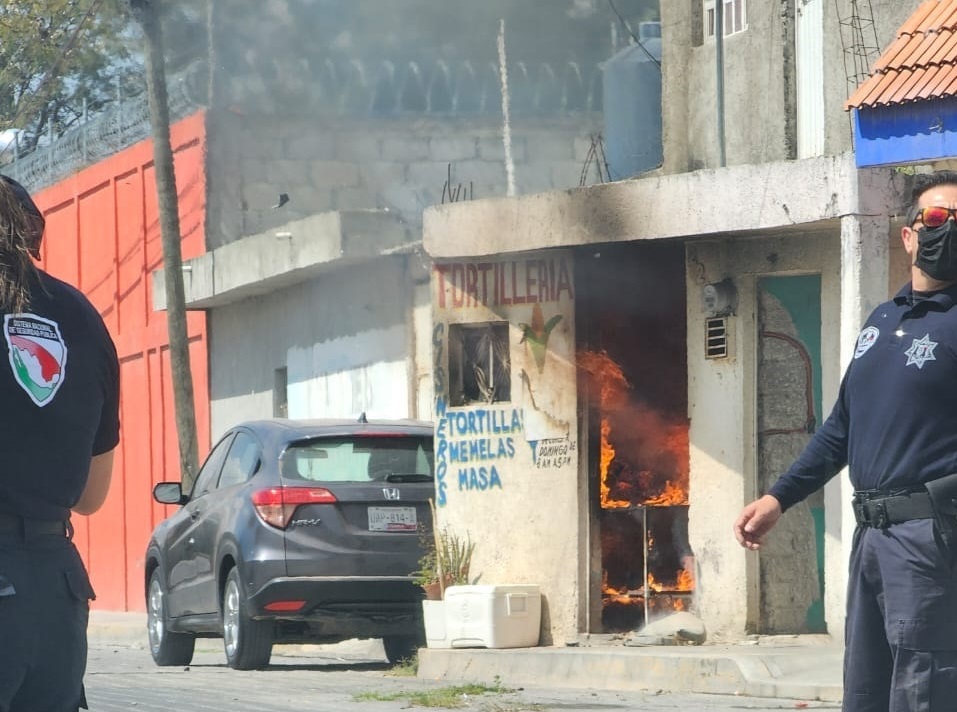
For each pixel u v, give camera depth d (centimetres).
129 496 4488
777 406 2045
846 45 2292
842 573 1944
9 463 703
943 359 820
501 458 2197
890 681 845
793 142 2444
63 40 5412
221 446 2341
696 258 2098
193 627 2295
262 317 3672
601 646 2052
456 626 2078
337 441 2159
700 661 1764
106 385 748
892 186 1836
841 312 1877
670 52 2739
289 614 2077
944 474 816
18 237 721
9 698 696
